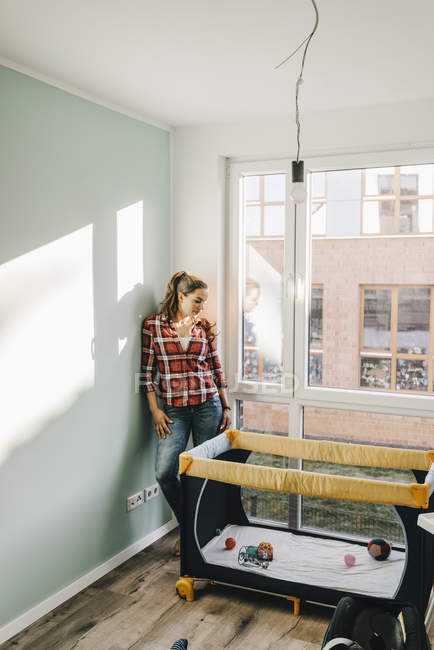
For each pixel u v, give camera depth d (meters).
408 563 2.22
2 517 2.22
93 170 2.61
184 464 2.50
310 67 2.26
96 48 2.05
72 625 2.36
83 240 2.57
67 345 2.50
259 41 2.00
